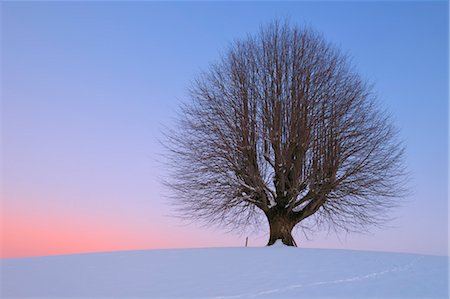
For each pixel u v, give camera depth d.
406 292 9.57
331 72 21.53
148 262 13.43
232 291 9.70
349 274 11.21
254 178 19.36
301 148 19.56
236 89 21.03
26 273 12.41
